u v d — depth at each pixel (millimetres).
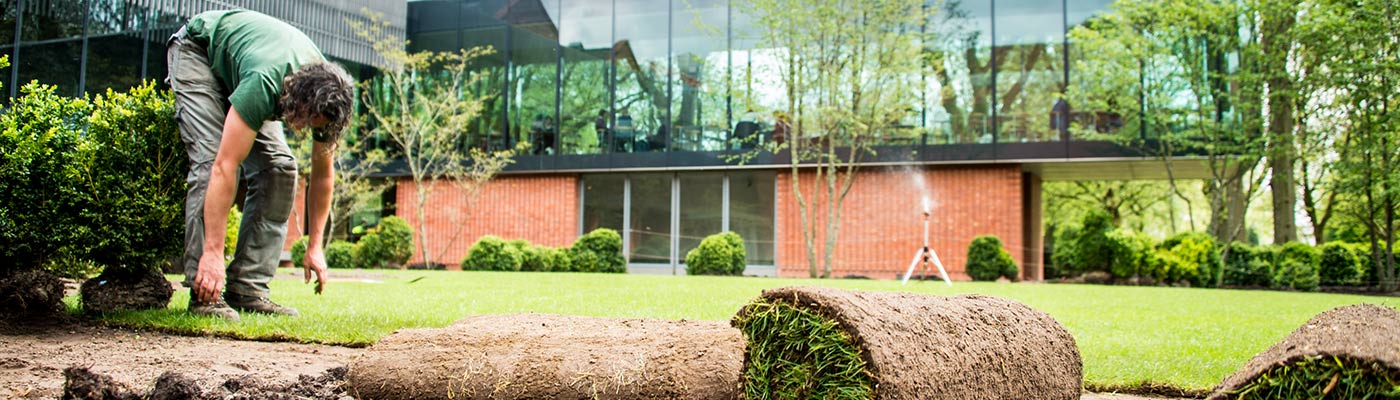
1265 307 8352
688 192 19953
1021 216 17641
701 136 19250
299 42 4988
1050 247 33125
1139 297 9844
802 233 18938
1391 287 14594
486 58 20328
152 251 5387
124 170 5262
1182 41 15922
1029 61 17469
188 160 5441
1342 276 15312
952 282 14859
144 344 4328
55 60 9359
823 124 17516
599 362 2459
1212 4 15086
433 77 20438
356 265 18344
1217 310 7801
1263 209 33062
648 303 7043
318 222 5250
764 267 19406
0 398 2871
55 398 2873
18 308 4801
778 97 18047
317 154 4988
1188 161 17344
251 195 5516
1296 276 14984
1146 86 16344
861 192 18469
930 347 2221
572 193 20109
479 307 6324
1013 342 2619
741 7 17750
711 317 5902
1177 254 15672
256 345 4348
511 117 20188
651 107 19531
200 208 5070
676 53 19391
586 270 17797
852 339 2059
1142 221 34531
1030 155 17312
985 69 17641
